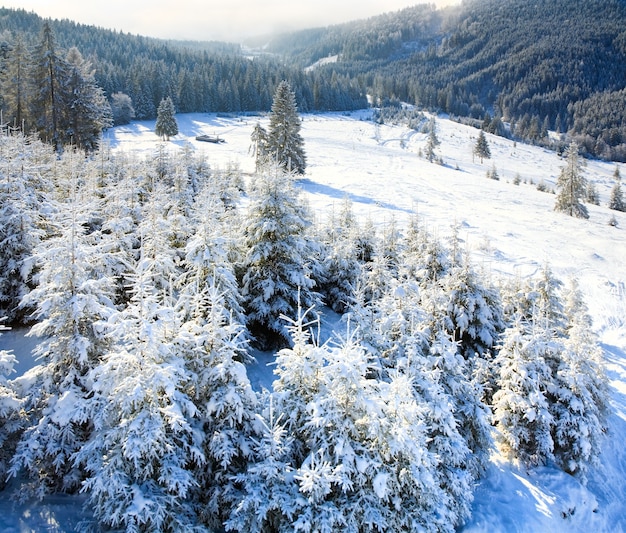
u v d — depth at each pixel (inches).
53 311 360.5
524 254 1284.4
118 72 4015.8
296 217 557.6
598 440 551.5
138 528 277.6
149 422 287.9
